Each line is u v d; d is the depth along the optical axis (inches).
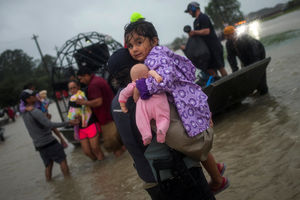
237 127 196.2
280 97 223.9
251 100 251.4
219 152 166.4
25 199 208.8
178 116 73.0
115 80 85.1
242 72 217.9
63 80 334.6
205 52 257.1
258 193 113.7
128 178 183.5
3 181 279.4
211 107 224.4
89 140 239.6
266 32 896.9
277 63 344.8
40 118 219.0
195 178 75.9
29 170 293.0
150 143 75.4
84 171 231.9
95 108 229.8
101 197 168.1
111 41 317.7
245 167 137.6
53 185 220.7
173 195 75.3
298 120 166.1
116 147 236.8
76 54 313.9
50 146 228.4
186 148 72.0
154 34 78.8
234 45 254.1
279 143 148.1
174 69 72.3
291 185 110.8
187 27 258.8
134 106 75.5
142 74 72.5
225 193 122.2
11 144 539.8
